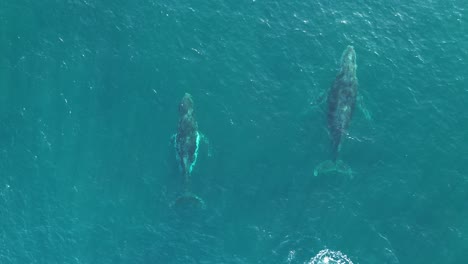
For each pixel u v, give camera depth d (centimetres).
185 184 7419
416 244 7131
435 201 7350
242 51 8169
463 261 7062
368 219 7244
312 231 7194
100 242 7175
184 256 7100
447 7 8606
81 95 7831
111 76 7938
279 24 8388
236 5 8500
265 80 7988
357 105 7794
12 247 7106
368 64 8112
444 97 7931
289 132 7675
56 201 7344
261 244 7144
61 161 7525
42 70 7925
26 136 7600
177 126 7650
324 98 7825
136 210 7325
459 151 7619
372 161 7531
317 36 8306
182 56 8100
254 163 7544
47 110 7744
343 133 7475
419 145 7638
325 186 7406
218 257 7094
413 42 8319
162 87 7912
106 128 7688
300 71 8038
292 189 7406
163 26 8300
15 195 7338
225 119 7738
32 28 8175
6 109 7725
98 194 7394
